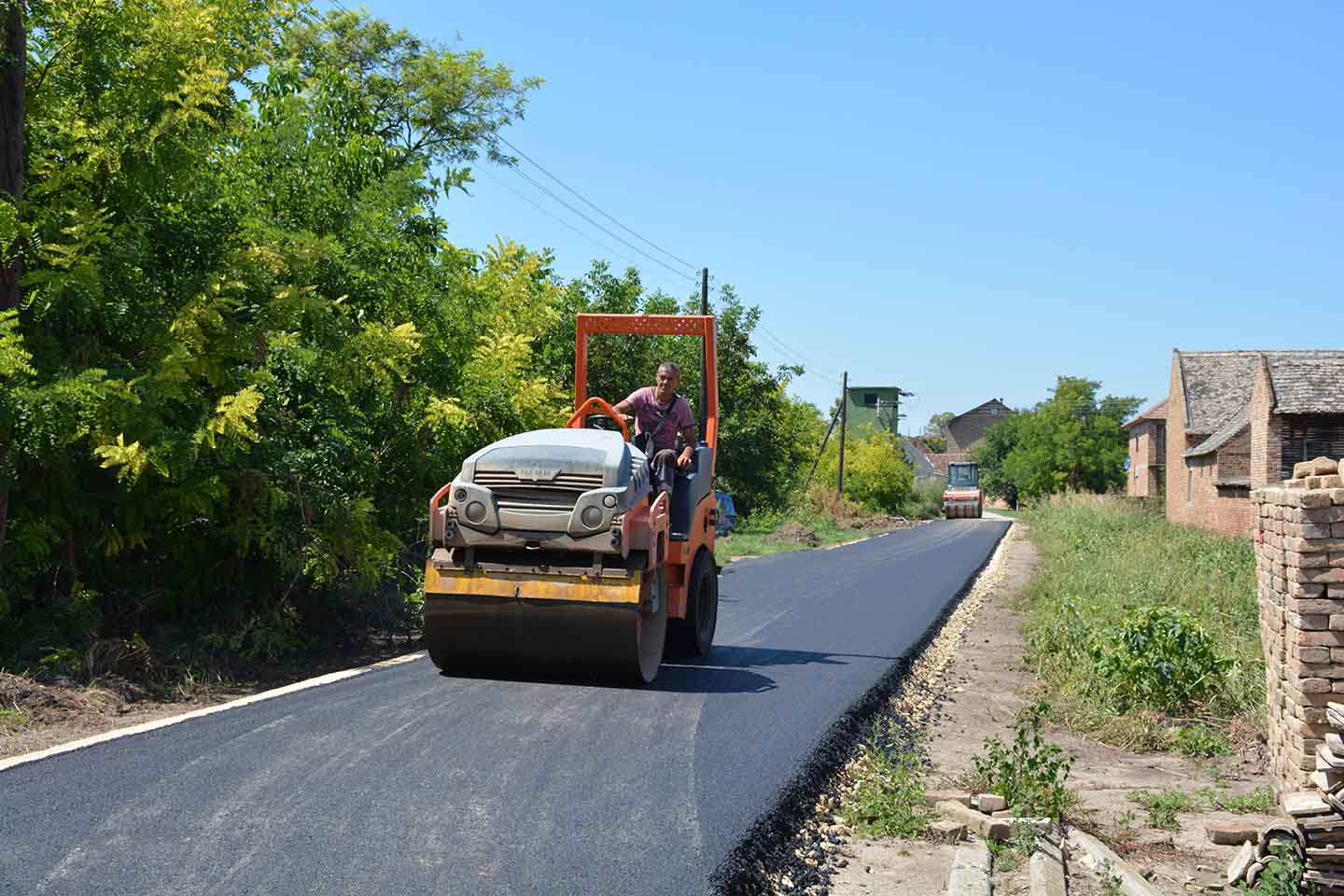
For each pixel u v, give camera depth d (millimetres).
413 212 12734
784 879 5387
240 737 6805
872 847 6023
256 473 9539
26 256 8734
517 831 5367
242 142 11516
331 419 10820
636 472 8844
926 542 35438
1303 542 6715
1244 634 12539
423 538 12477
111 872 4660
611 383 33031
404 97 30766
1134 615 10586
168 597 9953
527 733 7199
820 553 27875
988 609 17547
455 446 11992
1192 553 24469
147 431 8531
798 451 52375
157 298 9383
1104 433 80500
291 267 10078
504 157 32281
